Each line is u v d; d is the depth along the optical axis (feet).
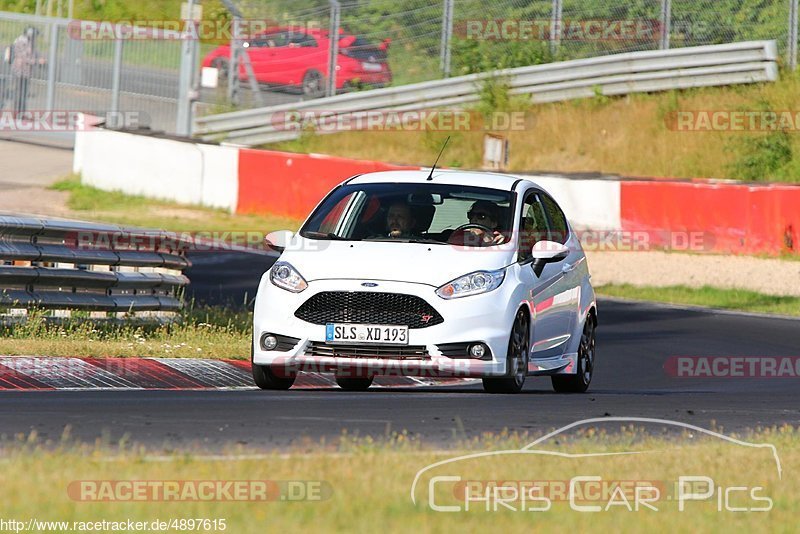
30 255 134.51
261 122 335.67
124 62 327.06
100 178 296.71
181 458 61.72
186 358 125.70
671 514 54.13
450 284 103.04
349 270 103.65
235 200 286.87
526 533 48.60
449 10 358.64
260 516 49.62
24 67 326.85
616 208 273.13
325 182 279.90
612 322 202.59
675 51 353.51
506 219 111.96
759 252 264.31
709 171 334.85
